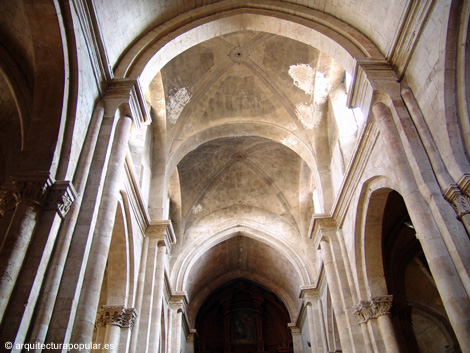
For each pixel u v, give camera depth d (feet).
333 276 49.14
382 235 44.96
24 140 27.96
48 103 27.45
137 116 36.06
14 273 21.74
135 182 44.42
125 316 41.19
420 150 30.32
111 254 42.37
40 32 27.53
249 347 102.78
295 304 89.20
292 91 59.62
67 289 23.58
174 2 43.01
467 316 23.43
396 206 47.83
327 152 58.29
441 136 29.30
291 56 57.16
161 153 57.16
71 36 28.53
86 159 28.94
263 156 74.59
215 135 63.31
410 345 41.14
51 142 26.27
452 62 29.09
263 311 107.24
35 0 26.66
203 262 81.10
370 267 44.19
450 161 28.04
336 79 56.59
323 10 43.65
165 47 41.06
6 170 33.30
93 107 32.12
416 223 27.96
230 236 77.82
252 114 62.34
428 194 27.99
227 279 93.86
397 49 35.19
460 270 24.64
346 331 45.83
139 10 39.22
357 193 44.57
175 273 71.56
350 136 52.85
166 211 65.16
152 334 45.06
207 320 106.32
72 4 28.37
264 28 46.06
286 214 78.38
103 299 48.34
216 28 45.21
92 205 27.45
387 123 33.17
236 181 77.71
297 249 75.00
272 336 105.09
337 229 51.37
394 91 34.22
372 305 42.75
